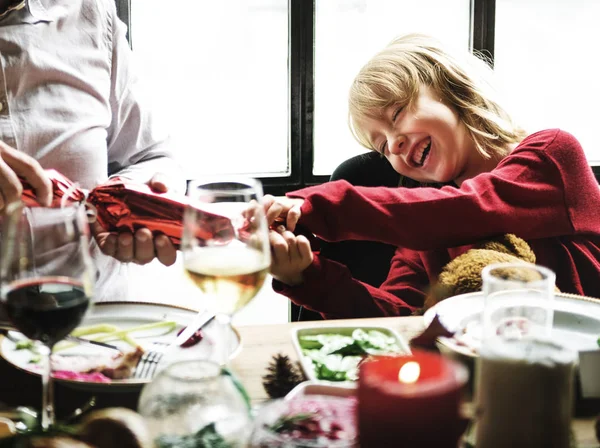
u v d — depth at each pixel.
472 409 0.58
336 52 2.35
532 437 0.54
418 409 0.45
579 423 0.65
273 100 2.40
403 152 1.42
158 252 0.94
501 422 0.54
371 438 0.47
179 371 0.57
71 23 1.34
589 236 1.29
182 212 0.91
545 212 1.20
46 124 1.28
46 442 0.52
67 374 0.74
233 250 0.73
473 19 2.34
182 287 2.06
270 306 2.56
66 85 1.32
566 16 2.42
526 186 1.21
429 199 1.15
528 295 0.71
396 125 1.40
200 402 0.54
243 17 2.31
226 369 0.66
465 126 1.44
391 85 1.37
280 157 2.46
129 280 1.37
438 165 1.43
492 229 1.16
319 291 1.12
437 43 1.47
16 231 0.63
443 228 1.14
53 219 0.64
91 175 1.34
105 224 0.93
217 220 0.73
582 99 2.52
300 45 2.28
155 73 2.32
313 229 1.12
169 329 0.90
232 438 0.52
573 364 0.54
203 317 0.90
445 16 2.38
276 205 1.08
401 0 2.34
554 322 0.89
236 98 2.39
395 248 1.46
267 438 0.50
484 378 0.55
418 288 1.34
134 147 1.48
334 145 2.43
